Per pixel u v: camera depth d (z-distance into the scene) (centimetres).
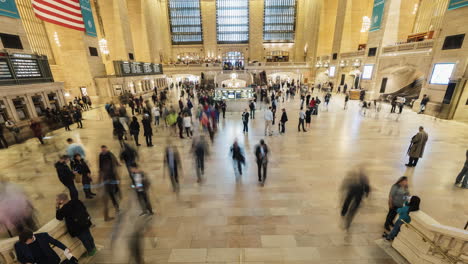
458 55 1281
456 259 316
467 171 578
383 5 1930
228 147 905
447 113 1311
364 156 805
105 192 491
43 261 293
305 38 3969
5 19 1157
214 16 4209
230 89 1652
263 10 4266
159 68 3100
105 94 2048
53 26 1862
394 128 1155
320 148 886
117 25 2430
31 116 1191
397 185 409
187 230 451
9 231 424
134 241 391
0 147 960
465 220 467
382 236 429
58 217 360
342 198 500
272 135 1057
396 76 2041
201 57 4528
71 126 1326
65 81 1998
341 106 1825
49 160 820
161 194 577
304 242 416
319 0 3288
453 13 1304
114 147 945
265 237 430
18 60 1186
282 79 4012
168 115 1127
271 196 563
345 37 2645
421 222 344
